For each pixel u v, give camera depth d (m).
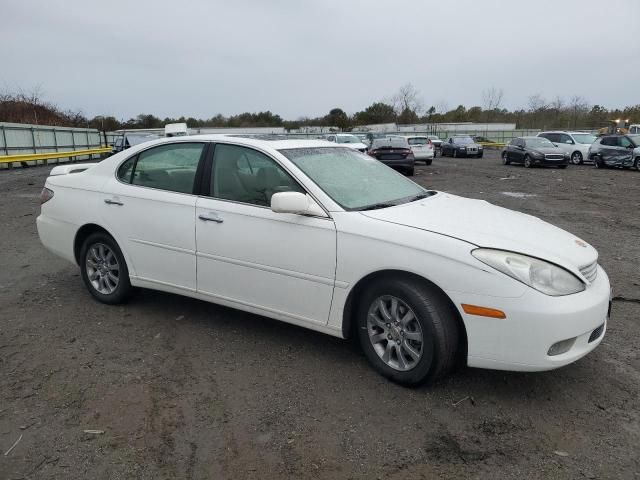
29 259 6.73
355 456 2.76
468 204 4.19
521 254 3.16
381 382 3.52
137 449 2.81
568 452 2.79
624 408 3.20
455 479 2.58
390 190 4.21
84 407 3.22
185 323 4.54
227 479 2.58
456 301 3.15
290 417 3.11
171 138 4.57
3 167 24.09
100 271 4.98
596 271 3.55
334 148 4.54
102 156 37.03
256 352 3.98
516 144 25.31
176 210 4.32
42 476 2.61
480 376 3.59
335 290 3.59
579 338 3.15
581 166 25.47
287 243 3.74
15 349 4.03
